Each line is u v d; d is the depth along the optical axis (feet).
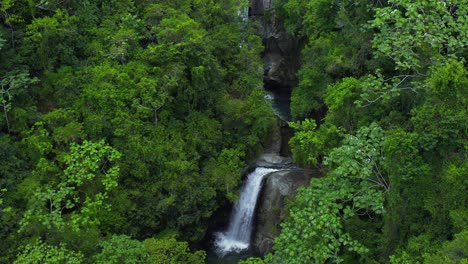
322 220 43.91
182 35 77.30
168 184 69.92
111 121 68.44
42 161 61.72
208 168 75.87
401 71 57.93
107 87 69.97
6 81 63.98
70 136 64.59
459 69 42.86
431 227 42.11
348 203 56.03
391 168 45.37
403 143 43.24
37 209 54.19
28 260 47.73
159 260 55.31
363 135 51.75
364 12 68.49
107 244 54.49
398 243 46.57
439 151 42.16
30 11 70.33
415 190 43.52
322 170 73.05
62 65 73.36
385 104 57.11
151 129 72.08
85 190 64.13
